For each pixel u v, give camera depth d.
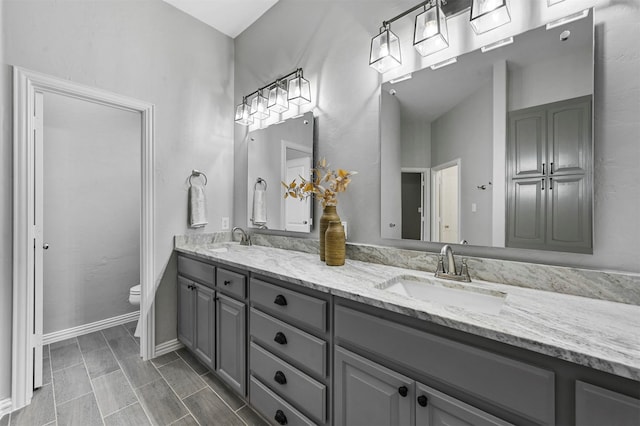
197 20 2.38
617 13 0.95
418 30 1.29
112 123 2.72
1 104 1.51
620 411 0.57
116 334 2.51
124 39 1.97
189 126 2.31
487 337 0.71
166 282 2.17
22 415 1.49
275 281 1.35
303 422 1.19
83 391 1.70
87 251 2.56
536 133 1.09
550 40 1.07
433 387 0.83
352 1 1.71
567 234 1.02
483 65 1.22
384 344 0.93
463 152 1.28
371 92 1.62
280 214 2.14
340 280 1.18
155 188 2.11
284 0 2.14
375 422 0.96
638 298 0.88
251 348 1.47
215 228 2.47
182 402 1.61
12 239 1.55
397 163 1.50
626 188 0.93
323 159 1.82
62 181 2.43
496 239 1.18
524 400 0.67
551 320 0.77
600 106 0.97
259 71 2.36
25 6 1.59
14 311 1.54
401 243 1.49
